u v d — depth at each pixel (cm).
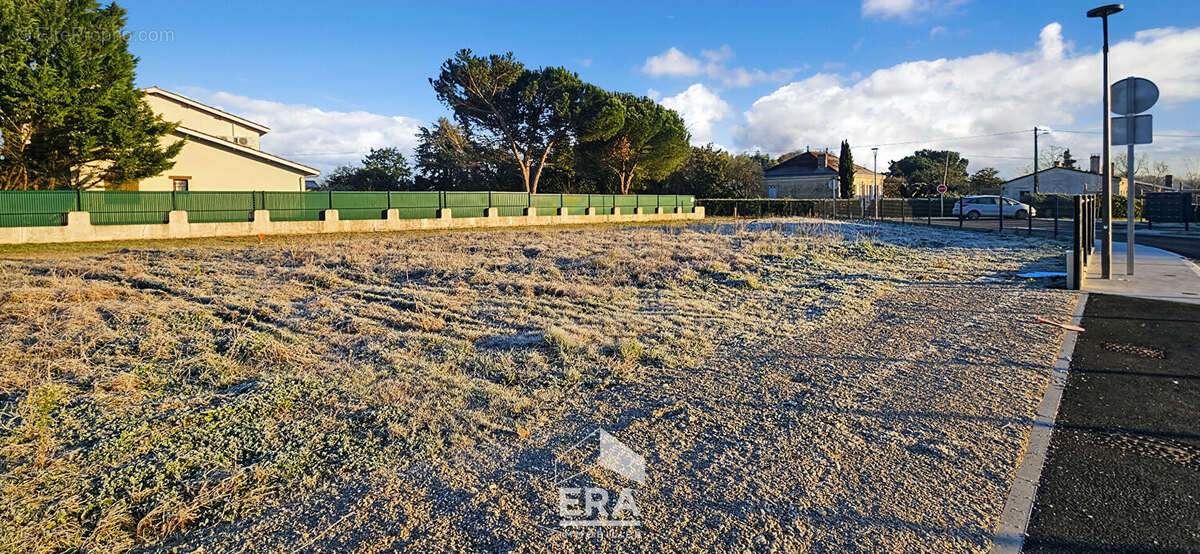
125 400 489
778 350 622
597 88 4412
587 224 3747
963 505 319
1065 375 533
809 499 327
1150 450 382
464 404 474
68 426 439
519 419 444
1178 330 701
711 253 1409
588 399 486
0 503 332
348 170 6028
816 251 1461
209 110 3319
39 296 912
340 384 521
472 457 384
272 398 488
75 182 2386
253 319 782
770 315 799
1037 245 1808
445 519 313
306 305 885
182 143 2384
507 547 288
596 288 994
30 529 308
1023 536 290
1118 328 712
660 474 358
